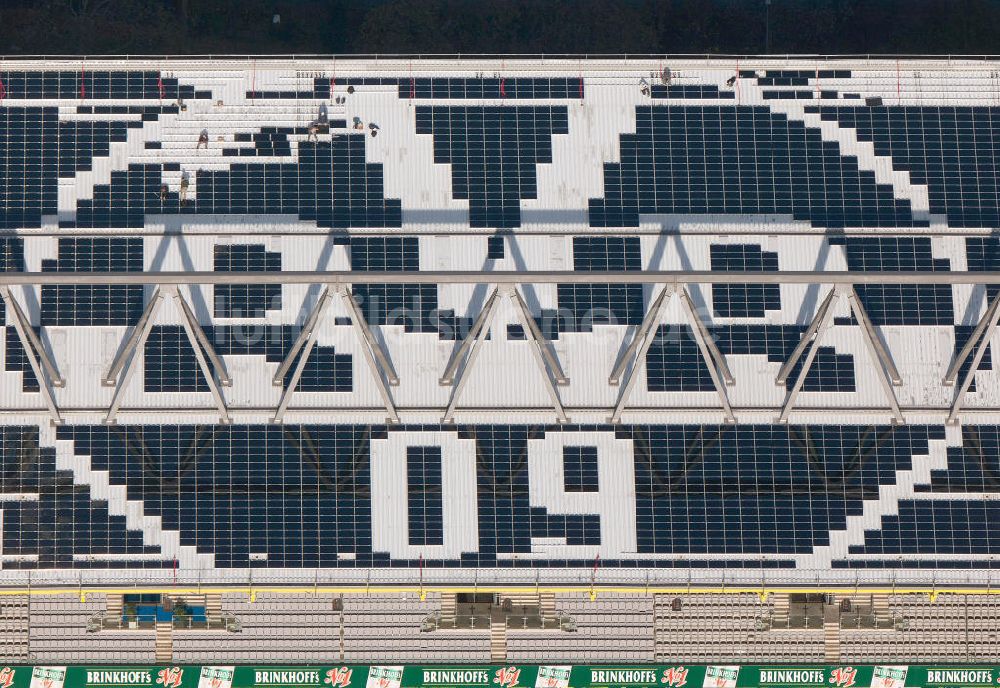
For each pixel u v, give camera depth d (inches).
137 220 2957.7
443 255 2974.9
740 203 3019.2
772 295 2967.5
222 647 3233.3
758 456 2898.6
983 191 3043.8
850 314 2965.1
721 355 2942.9
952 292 2974.9
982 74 3095.5
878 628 3233.3
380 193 2997.0
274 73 3034.0
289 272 2618.1
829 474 2896.2
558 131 3034.0
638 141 3041.3
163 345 2888.8
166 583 2819.9
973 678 3240.7
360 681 3235.7
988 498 2893.7
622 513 2874.0
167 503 2837.1
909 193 3038.9
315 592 2945.4
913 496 2893.7
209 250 2952.8
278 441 2871.6
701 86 3070.9
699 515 2876.5
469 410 2891.2
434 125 3029.0
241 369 2896.2
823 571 2864.2
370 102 3029.0
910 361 2945.4
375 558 2842.0
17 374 2861.7
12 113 2974.9
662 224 3004.4
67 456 2842.0
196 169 2984.7
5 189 2947.8
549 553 2856.8
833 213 3024.1
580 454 2893.7
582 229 2997.0
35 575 2807.6
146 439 2856.8
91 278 2571.4
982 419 2920.8
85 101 2992.1
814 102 3070.9
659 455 2896.2
